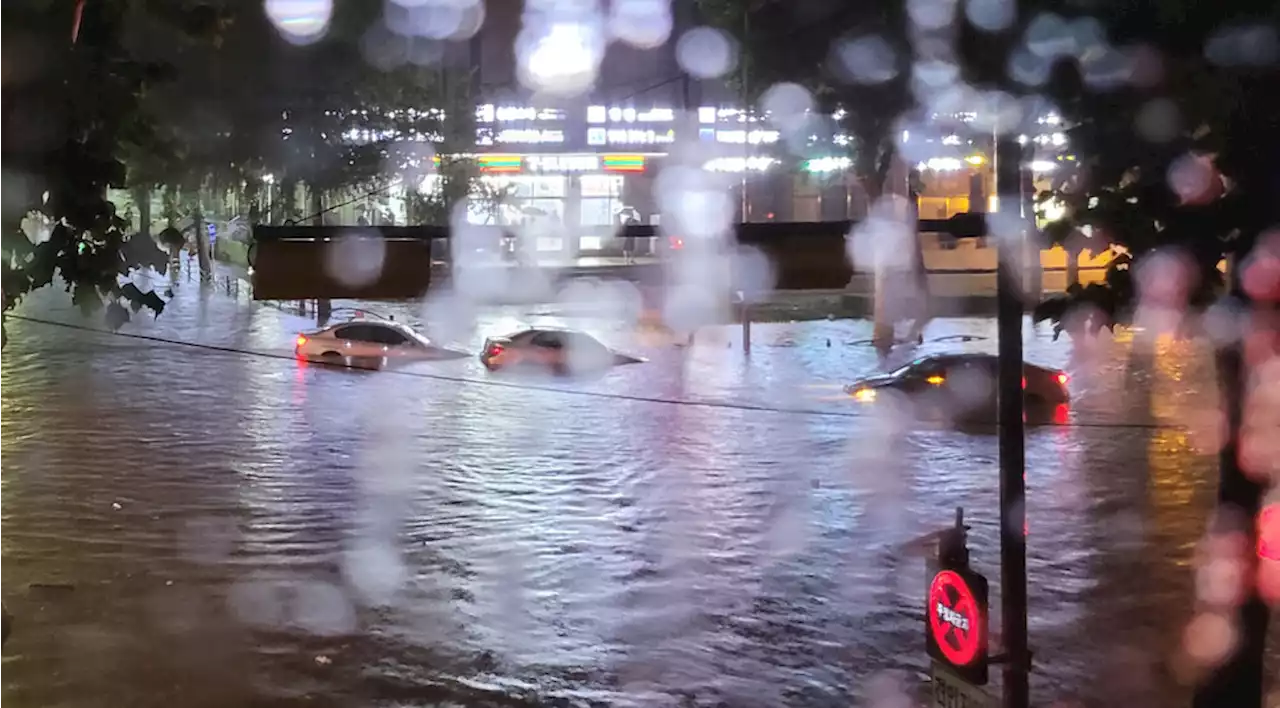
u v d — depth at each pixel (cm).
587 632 1126
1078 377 2875
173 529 1477
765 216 5097
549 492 1691
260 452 1964
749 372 2919
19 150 509
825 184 4038
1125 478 1795
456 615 1169
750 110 3148
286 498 1642
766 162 4891
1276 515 738
